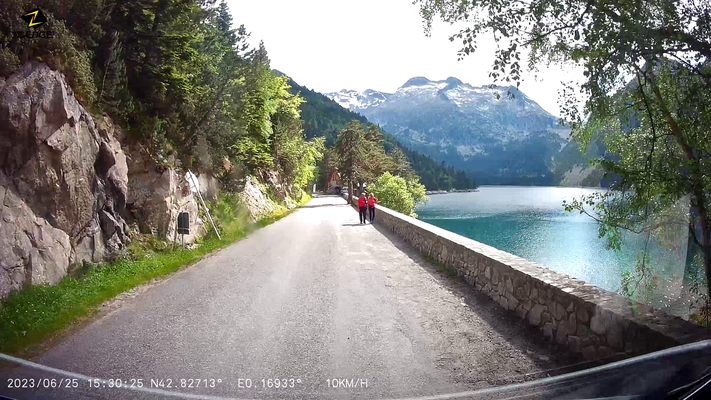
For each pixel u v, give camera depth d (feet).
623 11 13.97
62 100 26.58
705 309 13.76
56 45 27.73
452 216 239.09
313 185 325.62
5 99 23.39
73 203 27.71
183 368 14.61
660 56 14.32
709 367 9.11
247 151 96.89
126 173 35.96
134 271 29.76
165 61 43.52
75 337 17.79
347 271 32.42
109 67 35.73
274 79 120.16
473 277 27.22
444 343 17.10
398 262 36.55
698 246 13.91
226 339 17.53
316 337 17.80
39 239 24.18
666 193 13.55
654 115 15.64
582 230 138.31
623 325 12.95
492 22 16.43
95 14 33.40
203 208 54.24
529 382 13.30
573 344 15.66
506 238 137.49
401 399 12.44
